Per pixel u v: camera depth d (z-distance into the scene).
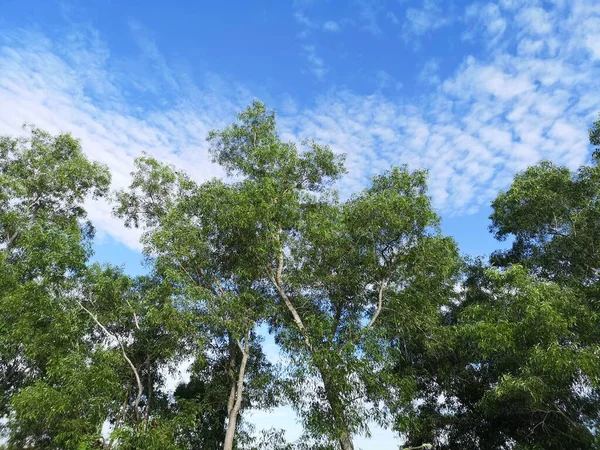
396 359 14.98
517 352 13.25
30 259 15.77
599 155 16.52
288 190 16.83
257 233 15.99
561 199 16.16
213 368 17.81
